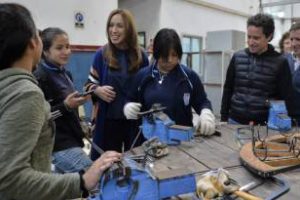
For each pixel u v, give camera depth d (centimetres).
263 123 190
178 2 623
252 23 184
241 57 198
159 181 82
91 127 204
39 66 151
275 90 191
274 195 91
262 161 112
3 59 71
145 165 94
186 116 168
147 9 612
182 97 163
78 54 445
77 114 158
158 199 81
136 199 79
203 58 495
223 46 473
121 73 189
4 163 63
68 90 160
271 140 138
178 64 163
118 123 190
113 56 190
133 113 155
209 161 122
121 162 80
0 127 64
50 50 157
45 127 76
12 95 66
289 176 106
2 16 70
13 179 63
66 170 152
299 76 201
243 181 103
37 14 423
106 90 180
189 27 656
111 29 188
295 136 137
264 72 189
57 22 449
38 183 66
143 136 154
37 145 74
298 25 202
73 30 468
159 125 142
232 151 134
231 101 207
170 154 131
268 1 789
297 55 207
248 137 152
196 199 88
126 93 186
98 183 77
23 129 65
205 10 686
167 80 164
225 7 729
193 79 166
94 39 493
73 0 462
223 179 91
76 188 71
